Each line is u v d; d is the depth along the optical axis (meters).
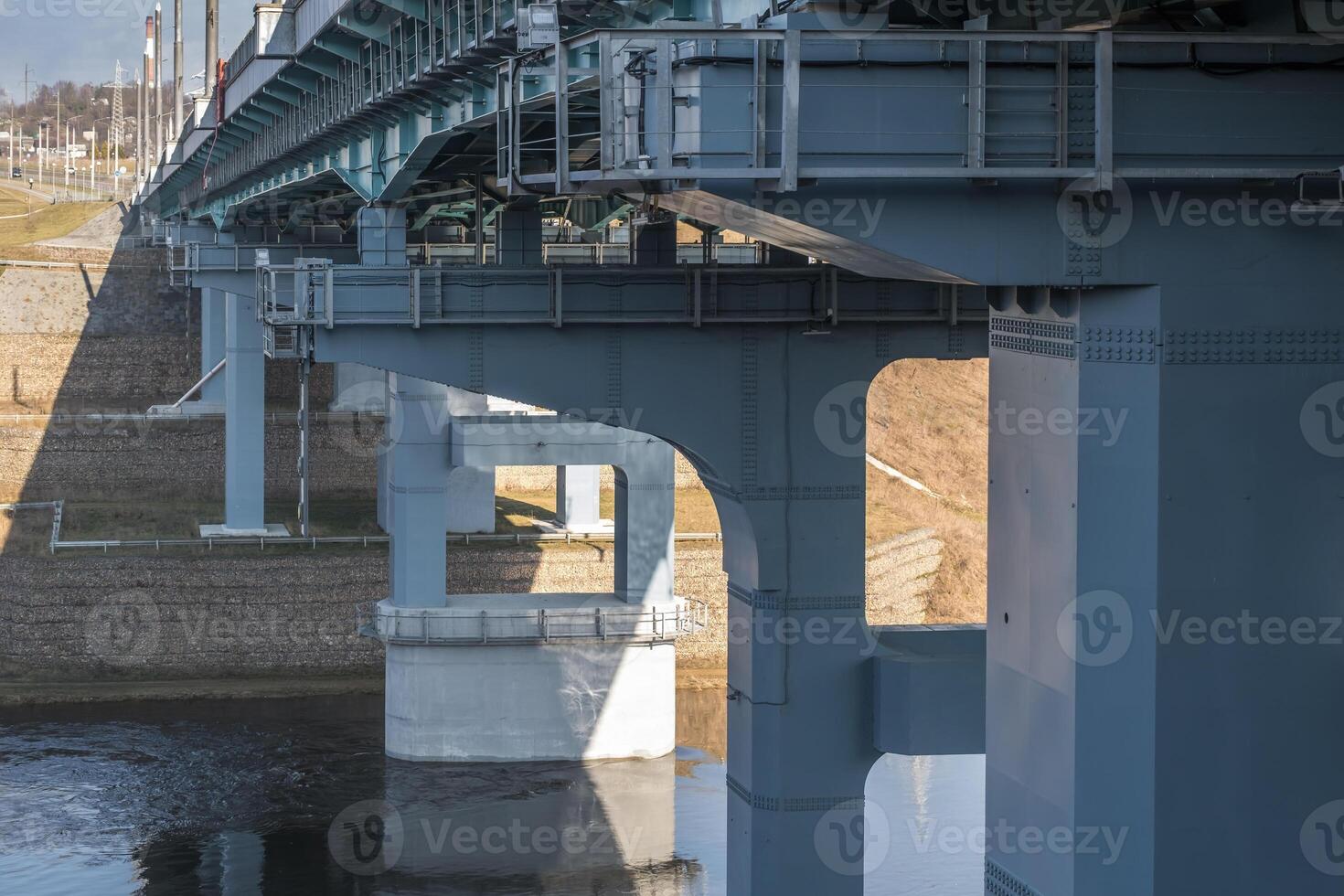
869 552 77.19
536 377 31.64
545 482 92.81
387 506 79.56
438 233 77.31
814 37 16.17
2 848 48.19
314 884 44.72
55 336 104.50
